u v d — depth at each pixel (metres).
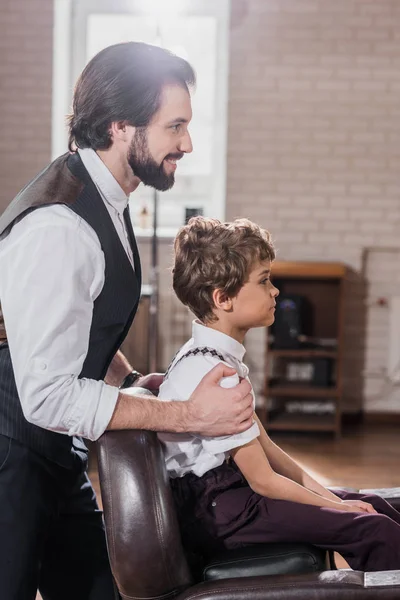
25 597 1.87
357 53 5.83
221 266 1.92
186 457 1.93
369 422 6.09
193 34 6.16
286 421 5.75
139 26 6.16
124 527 1.74
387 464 5.06
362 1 5.79
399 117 5.87
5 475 1.85
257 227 2.00
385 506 2.09
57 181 1.82
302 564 1.79
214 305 1.96
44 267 1.70
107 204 1.88
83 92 1.83
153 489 1.76
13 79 5.91
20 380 1.71
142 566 1.73
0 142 5.96
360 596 1.62
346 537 1.85
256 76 5.87
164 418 1.76
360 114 5.87
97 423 1.71
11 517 1.84
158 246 6.01
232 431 1.78
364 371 6.06
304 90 5.86
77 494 2.10
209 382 1.78
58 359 1.70
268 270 1.99
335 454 5.28
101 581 2.14
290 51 5.84
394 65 5.83
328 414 6.02
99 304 1.85
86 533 2.14
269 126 5.90
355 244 5.95
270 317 2.01
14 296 1.70
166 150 1.82
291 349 5.73
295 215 5.96
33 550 1.88
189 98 1.84
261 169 5.94
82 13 6.16
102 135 1.83
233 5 5.81
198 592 1.65
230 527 1.91
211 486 1.94
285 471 2.14
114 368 2.24
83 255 1.75
